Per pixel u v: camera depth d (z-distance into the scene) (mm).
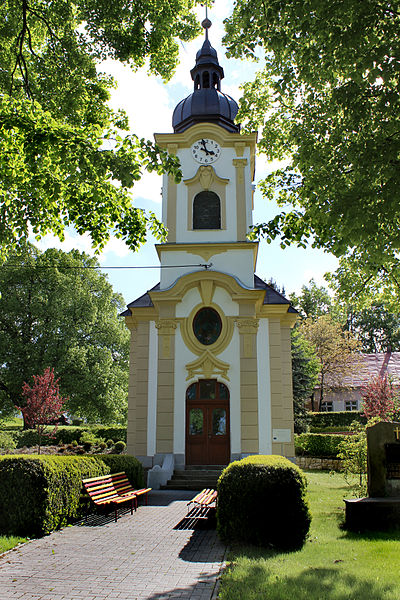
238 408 18922
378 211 8734
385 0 8328
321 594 5867
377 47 8391
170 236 21266
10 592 6258
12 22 12984
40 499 9430
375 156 8727
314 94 11336
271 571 6840
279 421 19141
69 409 34094
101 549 8383
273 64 12305
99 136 10227
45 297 34031
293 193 13164
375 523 9664
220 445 18984
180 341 19719
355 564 7207
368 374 46906
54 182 9602
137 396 19938
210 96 23406
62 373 32906
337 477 20406
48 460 10016
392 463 10602
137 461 14875
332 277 15875
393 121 8930
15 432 31328
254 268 21188
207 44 24906
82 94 12328
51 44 13180
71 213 10898
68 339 33219
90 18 12938
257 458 9875
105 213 10977
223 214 21422
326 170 10281
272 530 8367
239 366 19312
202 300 19953
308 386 34719
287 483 8531
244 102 15125
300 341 35625
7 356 32406
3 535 9062
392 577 6562
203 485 17109
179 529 10031
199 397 19391
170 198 21703
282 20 9453
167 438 18844
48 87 12766
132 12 12828
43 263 34250
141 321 20766
